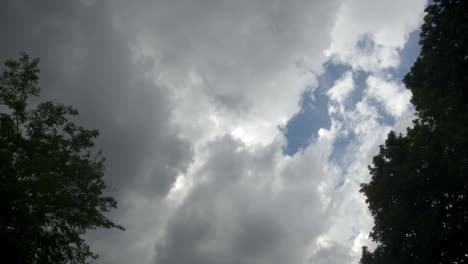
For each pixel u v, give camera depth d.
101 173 23.66
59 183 19.78
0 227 17.02
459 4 20.31
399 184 24.25
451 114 22.19
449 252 23.41
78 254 20.73
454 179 22.86
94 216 20.84
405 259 25.25
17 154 19.47
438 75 22.39
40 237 18.56
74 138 22.80
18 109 21.11
